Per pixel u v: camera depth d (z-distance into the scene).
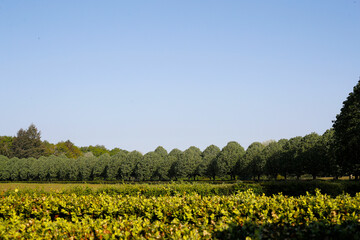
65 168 60.03
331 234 5.70
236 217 6.75
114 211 9.25
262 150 41.31
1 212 9.99
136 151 54.28
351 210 7.08
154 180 53.56
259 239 5.23
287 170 35.81
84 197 10.38
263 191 16.75
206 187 15.26
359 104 25.75
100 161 56.16
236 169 43.72
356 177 27.20
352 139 25.44
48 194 13.46
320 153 32.47
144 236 6.11
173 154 57.22
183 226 6.16
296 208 7.61
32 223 6.91
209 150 53.41
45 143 100.00
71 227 6.42
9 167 65.56
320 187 17.14
